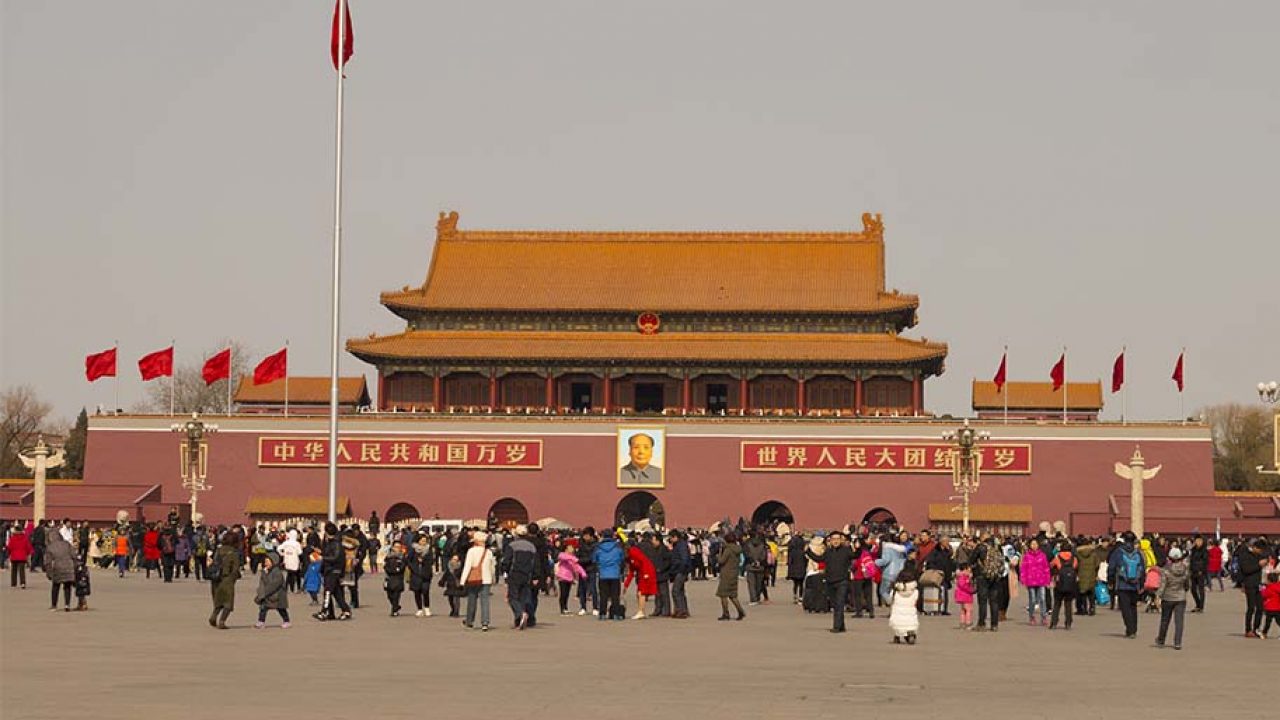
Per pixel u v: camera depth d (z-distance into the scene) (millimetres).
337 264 92000
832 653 53125
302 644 54250
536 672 45438
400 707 37062
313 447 159500
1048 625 68750
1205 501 153750
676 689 41312
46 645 52531
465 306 168750
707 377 169875
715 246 176000
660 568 70312
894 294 168125
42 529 104812
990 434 157625
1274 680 45688
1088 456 157000
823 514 158250
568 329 169750
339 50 92938
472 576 61812
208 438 160125
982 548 65375
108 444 161250
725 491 158875
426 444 160000
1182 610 56844
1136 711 37969
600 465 159375
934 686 42969
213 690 40094
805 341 167250
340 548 67438
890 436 158250
